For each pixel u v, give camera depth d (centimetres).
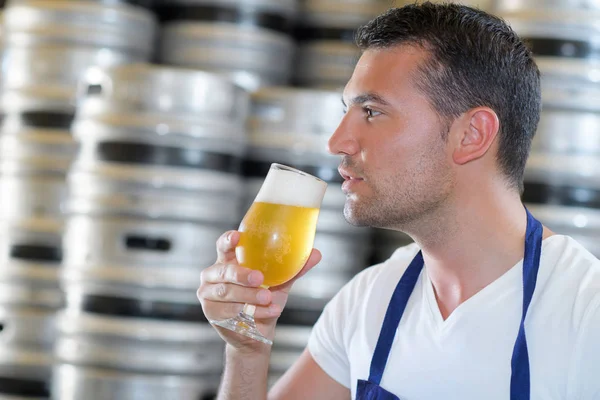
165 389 333
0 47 370
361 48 191
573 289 176
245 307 182
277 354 339
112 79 326
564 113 306
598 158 306
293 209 176
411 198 180
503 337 178
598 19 304
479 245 182
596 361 170
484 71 182
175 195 324
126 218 327
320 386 208
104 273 329
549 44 307
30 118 366
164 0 369
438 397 182
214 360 342
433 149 180
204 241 331
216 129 325
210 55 358
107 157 326
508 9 312
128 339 330
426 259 189
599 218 307
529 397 172
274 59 364
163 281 327
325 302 340
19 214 371
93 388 336
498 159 184
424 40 182
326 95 335
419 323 188
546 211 306
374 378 188
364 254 354
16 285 373
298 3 371
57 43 358
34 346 374
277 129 338
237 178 338
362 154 181
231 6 357
